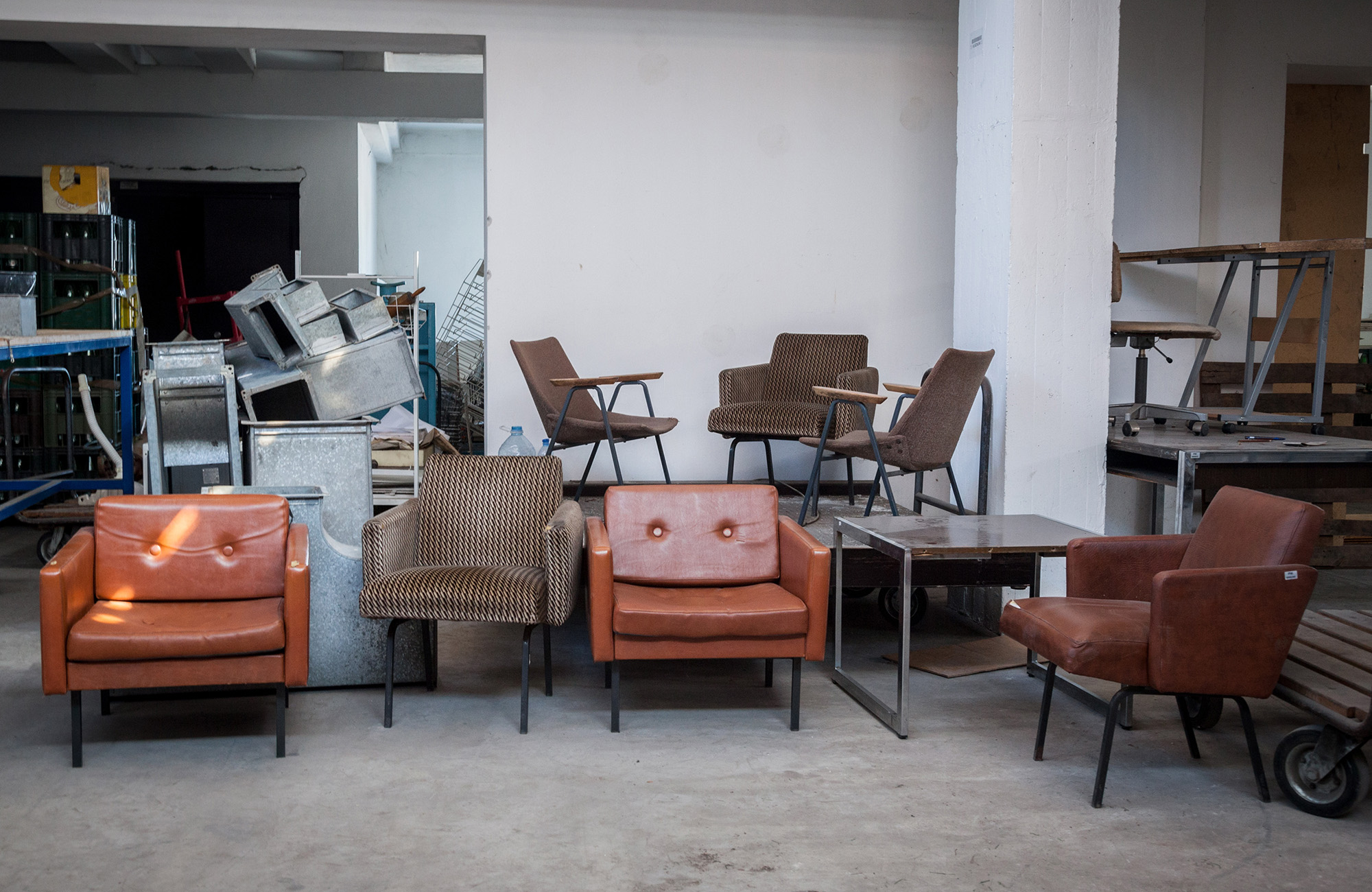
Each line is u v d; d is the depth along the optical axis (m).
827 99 6.56
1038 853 2.66
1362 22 7.14
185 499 3.44
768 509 3.90
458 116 10.31
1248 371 6.16
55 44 8.88
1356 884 2.52
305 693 3.88
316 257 11.34
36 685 3.92
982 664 4.33
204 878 2.46
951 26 6.61
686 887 2.45
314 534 3.82
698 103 6.48
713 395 6.61
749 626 3.45
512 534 4.09
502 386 6.49
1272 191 7.18
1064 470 5.06
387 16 6.25
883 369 6.72
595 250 6.48
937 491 6.43
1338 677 2.99
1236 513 3.23
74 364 7.20
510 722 3.60
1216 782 3.16
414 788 3.01
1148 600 3.46
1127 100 6.85
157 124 11.08
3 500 6.07
